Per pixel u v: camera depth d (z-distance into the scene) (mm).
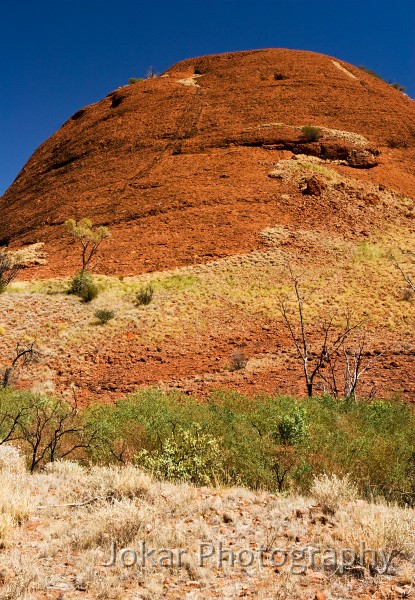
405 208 42281
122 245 37125
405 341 20188
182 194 43062
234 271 30844
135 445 8695
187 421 9203
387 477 6922
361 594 3697
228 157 49281
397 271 29641
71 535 4758
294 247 33875
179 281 29859
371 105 61281
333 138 52500
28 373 19938
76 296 28609
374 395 14273
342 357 18703
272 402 12164
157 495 5914
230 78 67938
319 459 7430
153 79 71875
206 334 23094
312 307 25078
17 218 50281
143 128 57812
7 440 8594
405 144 55500
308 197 40969
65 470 7266
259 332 22797
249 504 5805
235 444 7766
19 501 5293
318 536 4715
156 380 18406
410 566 4133
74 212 44969
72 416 11164
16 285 31531
